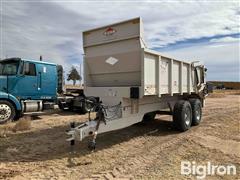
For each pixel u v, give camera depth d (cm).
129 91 602
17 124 840
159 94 661
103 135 746
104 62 693
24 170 458
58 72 1259
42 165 484
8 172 446
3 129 830
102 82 718
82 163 494
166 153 567
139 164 494
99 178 423
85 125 556
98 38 693
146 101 709
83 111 1233
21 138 708
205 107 1661
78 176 431
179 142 664
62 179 418
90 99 638
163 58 690
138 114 676
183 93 876
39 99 1113
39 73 1105
